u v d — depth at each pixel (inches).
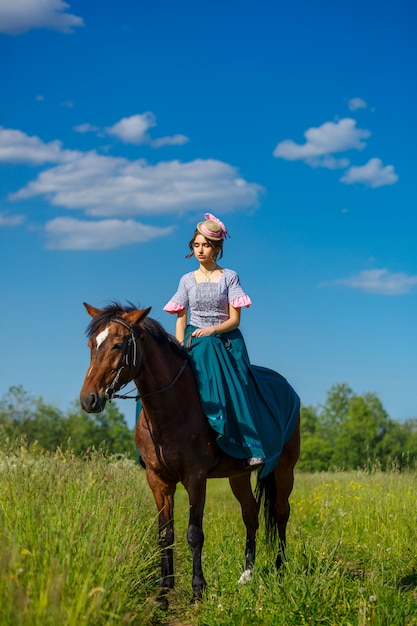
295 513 453.1
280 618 208.1
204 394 252.1
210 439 251.8
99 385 226.5
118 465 348.5
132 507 297.6
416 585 263.1
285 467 301.3
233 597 228.1
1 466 273.9
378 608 202.8
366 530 362.9
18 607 153.6
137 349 234.8
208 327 270.8
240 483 288.5
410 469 535.8
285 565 245.9
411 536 337.7
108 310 236.4
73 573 181.3
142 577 234.8
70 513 209.3
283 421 294.2
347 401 3668.8
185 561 315.6
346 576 249.9
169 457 243.0
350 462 2807.6
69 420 2100.1
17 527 205.9
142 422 250.7
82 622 158.7
